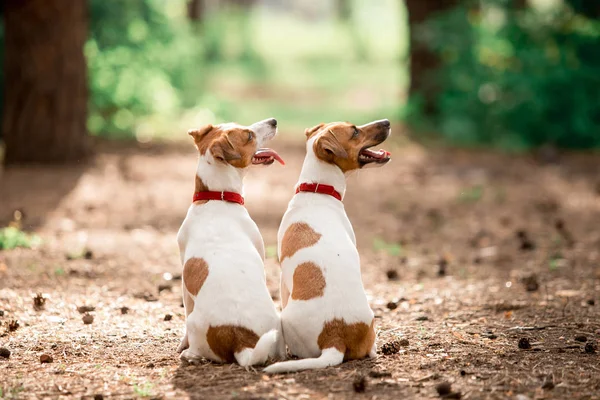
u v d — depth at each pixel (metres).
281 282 6.02
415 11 23.30
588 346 6.29
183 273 5.95
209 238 5.92
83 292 8.22
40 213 12.30
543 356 6.17
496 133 20.91
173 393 5.29
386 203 14.11
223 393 5.24
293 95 33.69
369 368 5.72
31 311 7.49
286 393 5.23
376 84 37.78
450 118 21.30
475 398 5.25
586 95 20.23
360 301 5.74
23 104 16.08
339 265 5.74
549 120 20.53
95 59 20.67
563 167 17.55
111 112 21.64
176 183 15.26
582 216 12.60
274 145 20.53
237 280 5.68
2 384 5.52
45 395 5.34
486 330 6.96
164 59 23.80
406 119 22.91
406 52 24.38
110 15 21.47
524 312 7.57
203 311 5.69
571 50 20.97
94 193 13.96
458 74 21.34
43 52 15.92
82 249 10.09
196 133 6.34
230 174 6.16
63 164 16.33
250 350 5.55
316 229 5.93
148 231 11.49
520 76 20.47
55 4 15.80
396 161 18.45
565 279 8.92
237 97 31.94
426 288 8.72
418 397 5.23
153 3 23.42
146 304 7.90
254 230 6.15
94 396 5.27
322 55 51.44
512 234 11.55
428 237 11.59
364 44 52.22
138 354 6.25
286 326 5.71
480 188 15.20
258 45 51.91
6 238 10.12
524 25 21.34
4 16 15.95
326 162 6.20
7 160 16.30
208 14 53.81
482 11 23.36
